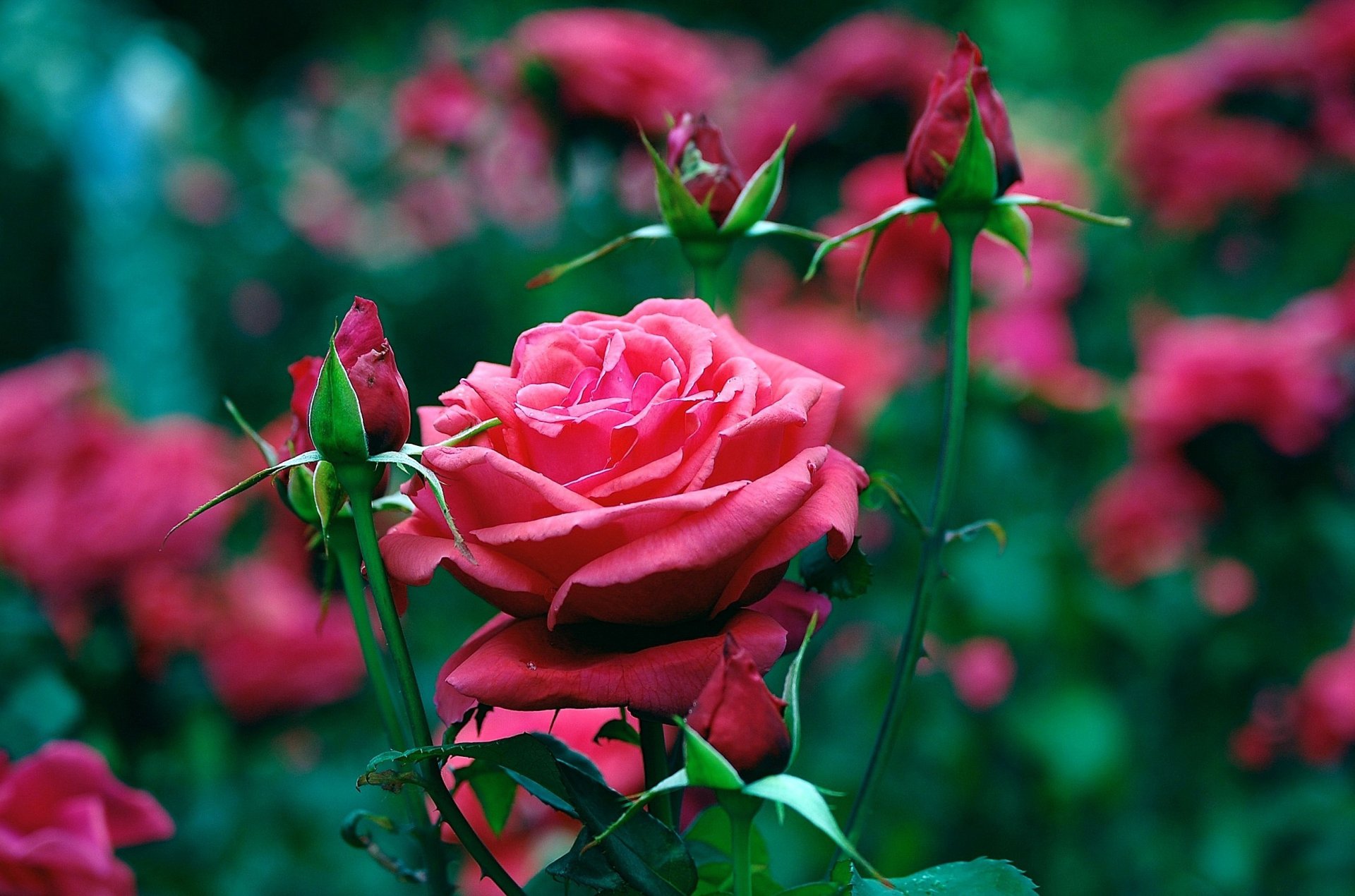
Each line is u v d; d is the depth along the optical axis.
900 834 1.04
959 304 0.54
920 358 1.14
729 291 1.30
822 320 1.25
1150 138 1.46
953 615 1.08
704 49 1.26
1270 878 1.07
